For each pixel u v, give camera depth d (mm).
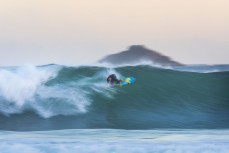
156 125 48750
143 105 52406
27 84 51750
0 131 45938
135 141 38812
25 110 50531
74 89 52281
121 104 52281
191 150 35375
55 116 50125
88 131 45125
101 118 50406
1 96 51125
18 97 51000
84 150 35688
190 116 52031
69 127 48156
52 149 36031
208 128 47094
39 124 49031
